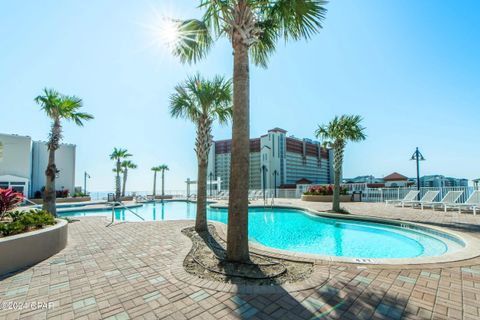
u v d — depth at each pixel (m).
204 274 3.45
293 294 2.74
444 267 3.62
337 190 11.49
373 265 3.76
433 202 11.73
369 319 2.19
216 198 24.64
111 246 5.13
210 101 6.96
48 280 3.23
